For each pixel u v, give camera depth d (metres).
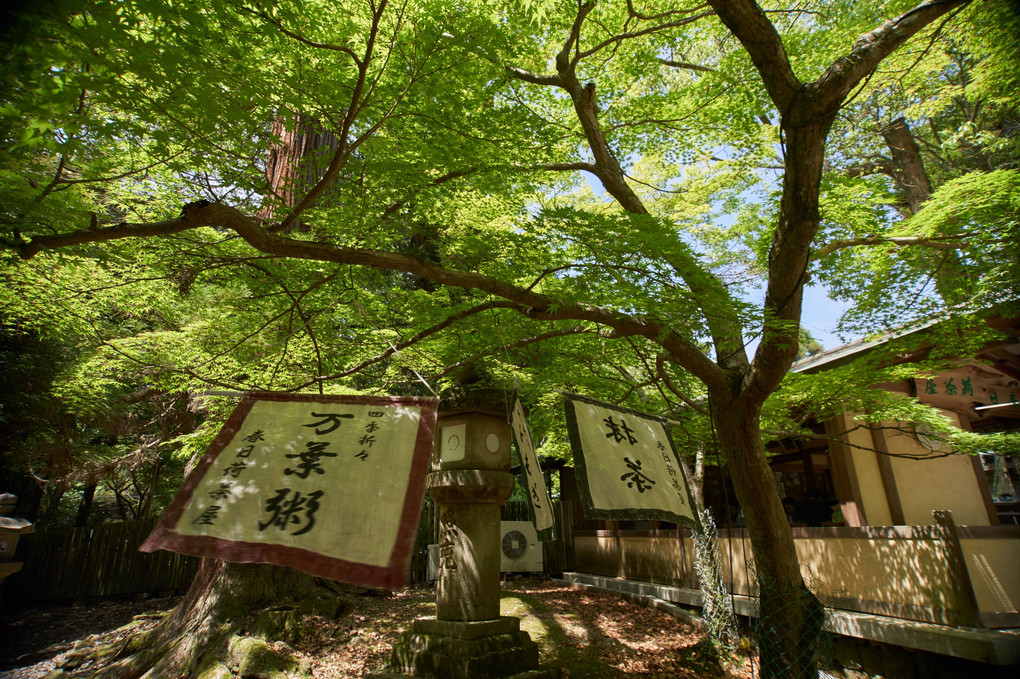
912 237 6.72
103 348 6.79
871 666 6.44
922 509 8.52
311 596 8.93
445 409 6.82
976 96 8.10
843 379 6.78
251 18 4.08
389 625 8.54
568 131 7.53
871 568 6.64
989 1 6.42
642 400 8.47
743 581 8.50
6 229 3.67
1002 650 5.04
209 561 8.88
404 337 6.82
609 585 11.41
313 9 4.61
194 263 5.32
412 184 5.24
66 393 8.17
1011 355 7.93
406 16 5.27
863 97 9.51
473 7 5.44
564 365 7.03
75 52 2.89
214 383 6.21
